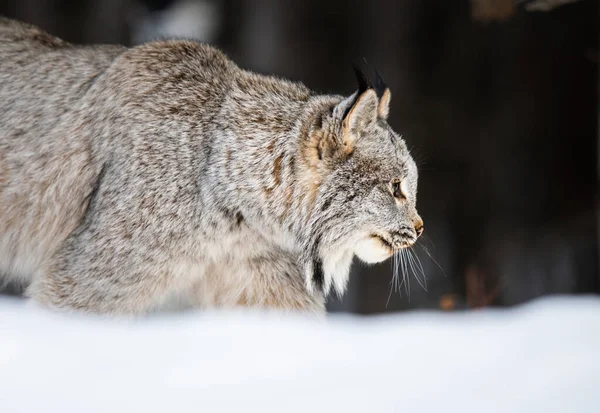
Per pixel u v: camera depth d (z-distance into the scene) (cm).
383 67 2295
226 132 934
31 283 977
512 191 2316
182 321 773
